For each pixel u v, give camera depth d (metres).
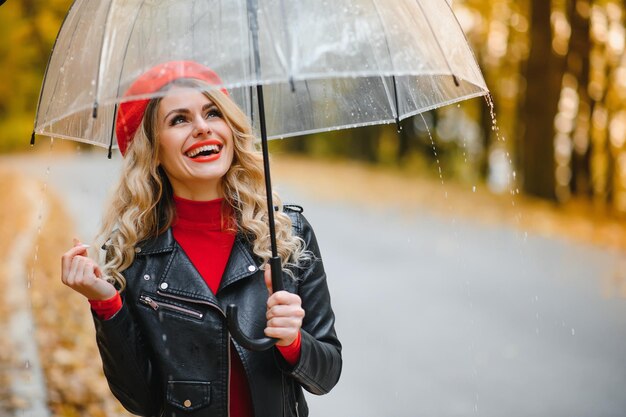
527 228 17.00
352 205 21.33
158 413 2.88
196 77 2.57
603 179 23.59
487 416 6.05
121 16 2.59
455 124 30.84
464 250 14.13
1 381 5.94
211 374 2.74
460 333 8.43
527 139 22.42
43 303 8.42
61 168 26.31
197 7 2.49
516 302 9.82
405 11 2.68
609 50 21.20
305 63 2.38
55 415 5.41
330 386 2.88
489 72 25.27
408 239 15.48
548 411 6.15
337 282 11.14
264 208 2.91
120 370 2.76
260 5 2.44
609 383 6.77
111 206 2.95
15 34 28.64
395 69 2.53
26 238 12.55
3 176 23.69
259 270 2.85
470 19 23.80
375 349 7.85
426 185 27.39
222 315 2.76
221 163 2.80
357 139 38.50
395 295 10.26
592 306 9.58
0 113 38.09
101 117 2.97
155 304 2.78
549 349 7.82
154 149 2.86
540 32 21.78
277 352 2.72
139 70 2.52
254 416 2.74
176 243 2.86
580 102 21.92
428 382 6.88
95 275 2.71
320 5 2.49
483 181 28.69
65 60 2.69
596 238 15.63
